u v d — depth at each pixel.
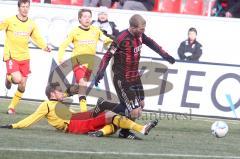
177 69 37.22
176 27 37.69
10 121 30.17
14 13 39.09
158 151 23.52
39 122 29.98
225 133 28.20
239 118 36.66
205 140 27.56
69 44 35.50
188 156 22.78
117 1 43.03
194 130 30.89
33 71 38.44
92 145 23.89
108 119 26.45
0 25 33.56
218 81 37.06
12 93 38.56
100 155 21.89
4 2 39.09
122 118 26.11
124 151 22.98
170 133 29.36
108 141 25.20
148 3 41.81
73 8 38.56
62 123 26.91
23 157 20.89
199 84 37.09
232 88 36.91
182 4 41.53
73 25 38.53
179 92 37.06
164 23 37.78
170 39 37.69
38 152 21.78
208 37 37.41
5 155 20.94
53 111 26.83
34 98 38.38
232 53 37.19
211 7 41.03
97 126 26.81
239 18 38.81
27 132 26.25
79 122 26.83
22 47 33.91
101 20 37.84
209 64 37.22
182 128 31.42
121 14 38.00
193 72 37.19
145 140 26.41
